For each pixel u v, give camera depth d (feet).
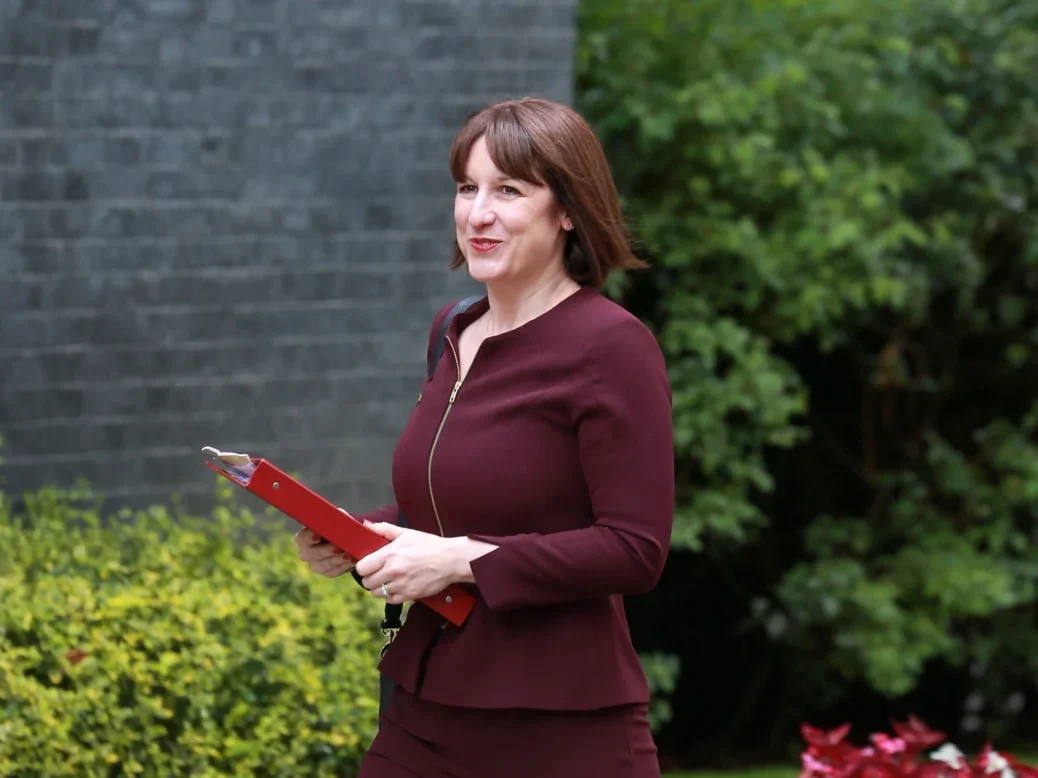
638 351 19.63
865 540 58.18
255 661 32.48
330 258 42.39
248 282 41.37
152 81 39.93
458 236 20.71
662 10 51.78
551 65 44.96
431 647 20.36
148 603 32.78
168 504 40.52
